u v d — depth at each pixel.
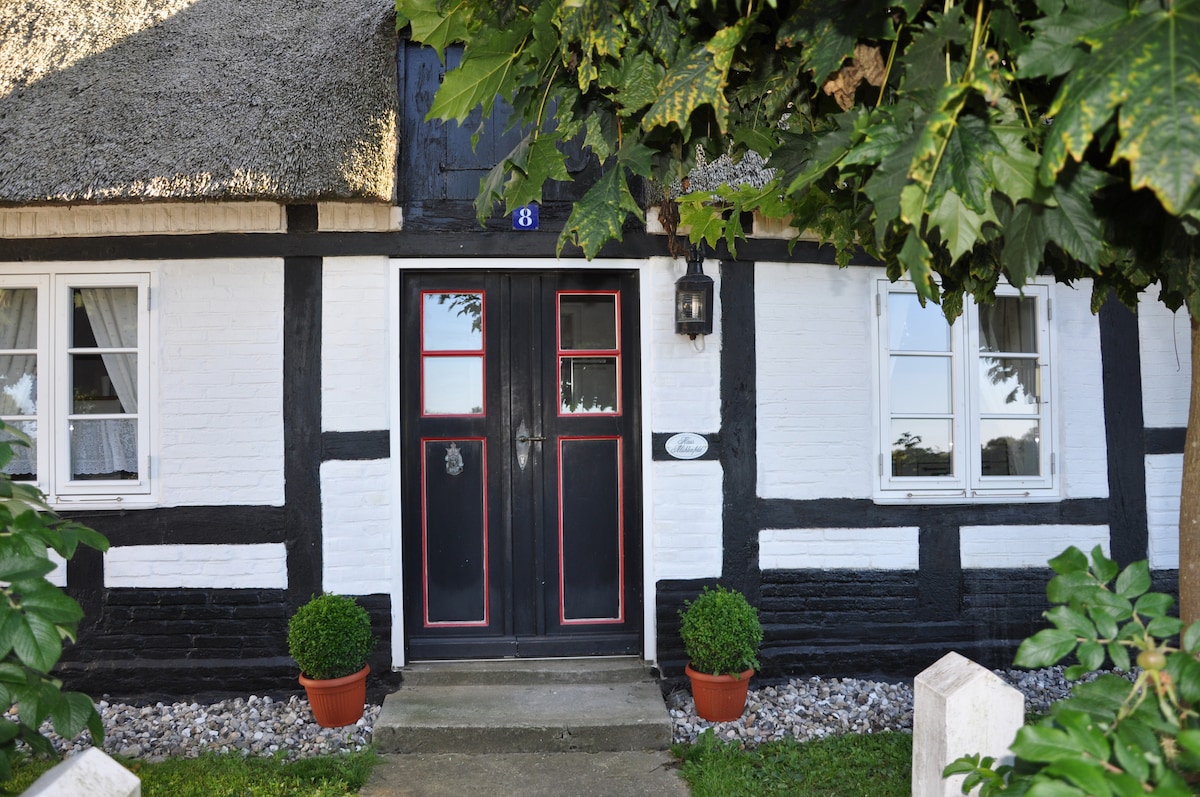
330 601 4.25
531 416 4.85
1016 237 1.68
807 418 4.84
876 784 3.57
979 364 5.05
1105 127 1.49
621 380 4.88
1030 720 4.18
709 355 4.77
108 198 4.13
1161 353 5.14
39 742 1.85
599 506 4.87
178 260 4.61
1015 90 1.73
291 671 4.56
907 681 4.83
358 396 4.63
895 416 4.98
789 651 4.80
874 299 4.90
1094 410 5.08
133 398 4.71
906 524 4.90
